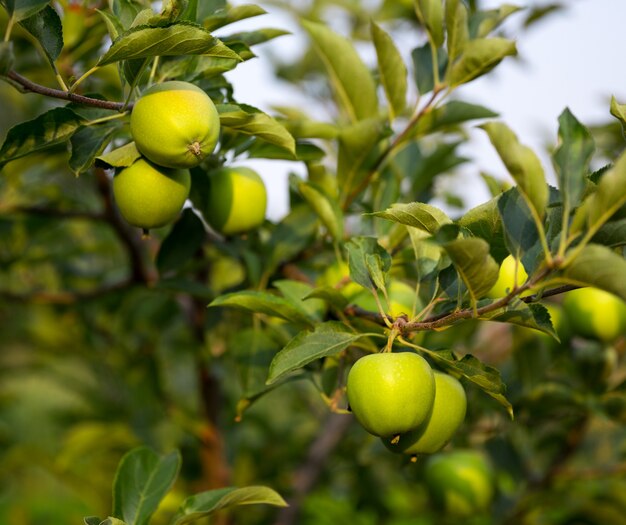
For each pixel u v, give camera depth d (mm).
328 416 1805
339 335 1026
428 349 1048
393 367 982
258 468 1819
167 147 1021
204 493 1060
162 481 1088
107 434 1682
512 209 987
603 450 1790
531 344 1384
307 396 2066
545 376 1463
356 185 1312
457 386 1035
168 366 2084
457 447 1500
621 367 1582
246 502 1045
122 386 1951
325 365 1194
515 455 1610
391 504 1854
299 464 1749
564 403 1407
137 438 1717
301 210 1315
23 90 994
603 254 891
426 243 1089
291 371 1002
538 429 1683
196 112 1020
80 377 2289
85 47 1283
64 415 1956
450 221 1007
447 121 1312
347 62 1303
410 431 1024
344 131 1256
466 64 1239
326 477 1821
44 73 1394
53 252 1658
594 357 1435
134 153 1065
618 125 1629
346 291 1190
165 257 1277
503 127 923
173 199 1079
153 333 1831
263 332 1243
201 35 983
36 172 1522
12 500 2277
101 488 1848
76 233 1874
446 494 1525
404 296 1161
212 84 1157
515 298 970
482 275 941
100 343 1876
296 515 1599
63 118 1053
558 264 914
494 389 1006
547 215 996
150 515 1062
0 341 2014
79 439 1670
